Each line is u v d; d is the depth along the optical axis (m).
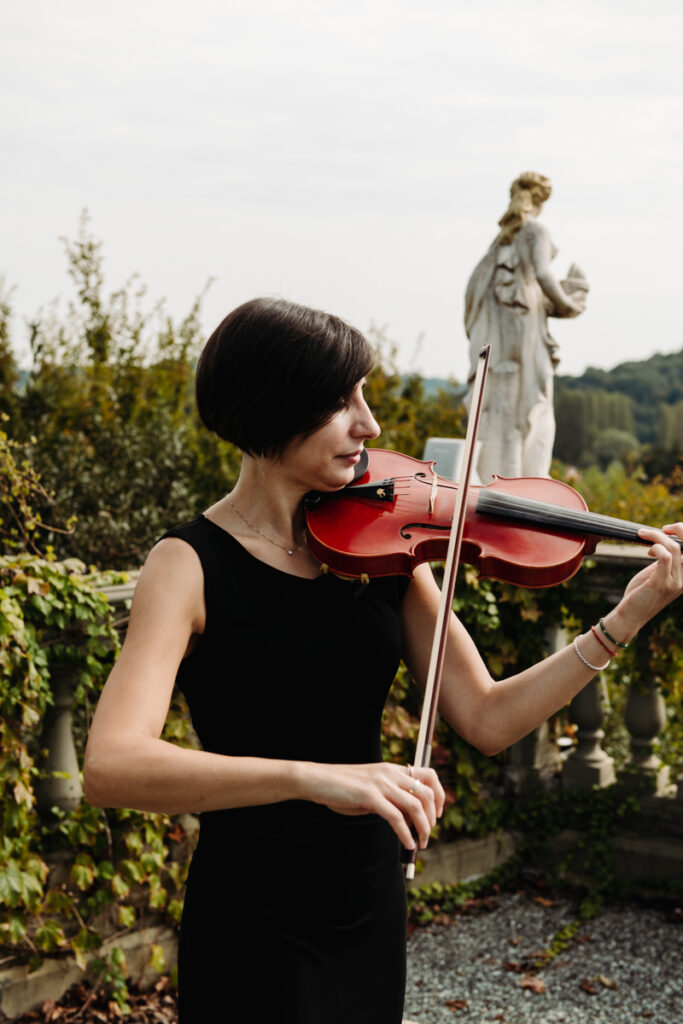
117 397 6.96
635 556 4.28
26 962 3.17
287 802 1.56
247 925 1.53
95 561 5.75
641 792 4.42
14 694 3.02
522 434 6.04
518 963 3.77
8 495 4.25
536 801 4.61
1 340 6.64
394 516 1.80
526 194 5.95
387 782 1.24
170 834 3.51
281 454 1.57
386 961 1.61
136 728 1.34
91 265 7.09
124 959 3.34
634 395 40.72
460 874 4.38
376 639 1.61
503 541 1.83
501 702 1.67
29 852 3.14
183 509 6.20
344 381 1.51
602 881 4.35
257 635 1.53
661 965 3.74
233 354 1.51
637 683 4.39
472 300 6.16
